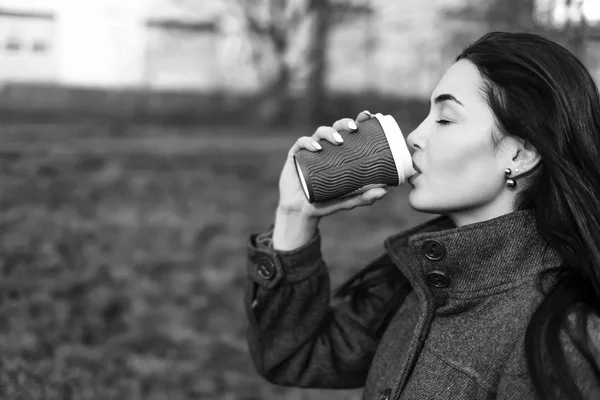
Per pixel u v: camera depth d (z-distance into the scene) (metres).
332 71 26.27
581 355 1.15
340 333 1.70
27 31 24.62
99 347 3.67
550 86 1.29
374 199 1.52
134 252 5.82
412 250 1.41
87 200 7.90
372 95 25.22
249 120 22.23
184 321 4.31
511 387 1.23
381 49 26.50
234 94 25.38
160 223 7.11
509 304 1.32
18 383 2.94
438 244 1.37
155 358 3.71
